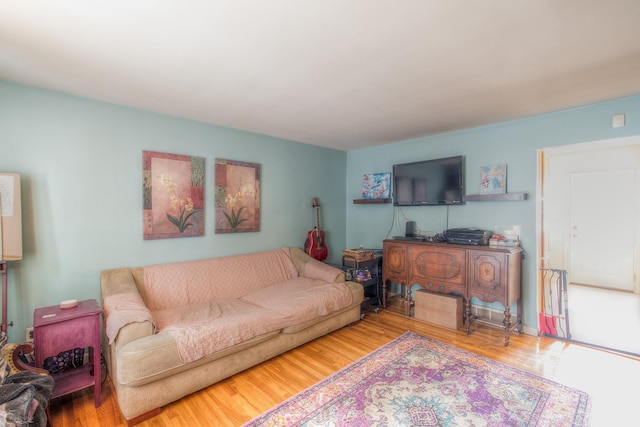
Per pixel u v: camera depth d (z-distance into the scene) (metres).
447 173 3.57
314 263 3.72
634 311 2.61
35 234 2.32
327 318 2.98
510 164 3.21
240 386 2.19
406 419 1.82
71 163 2.47
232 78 2.16
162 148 2.97
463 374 2.31
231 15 1.43
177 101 2.63
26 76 2.12
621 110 2.57
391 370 2.38
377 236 4.53
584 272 2.83
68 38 1.63
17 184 2.10
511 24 1.51
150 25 1.51
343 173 4.91
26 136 2.27
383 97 2.53
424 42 1.68
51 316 1.86
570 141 2.84
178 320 2.34
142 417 1.84
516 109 2.84
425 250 3.40
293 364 2.49
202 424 1.81
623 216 2.62
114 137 2.68
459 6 1.36
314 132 3.72
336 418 1.83
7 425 1.30
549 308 3.00
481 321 3.34
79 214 2.51
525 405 1.94
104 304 2.22
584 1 1.33
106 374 2.32
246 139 3.64
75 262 2.50
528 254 3.10
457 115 3.02
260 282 3.41
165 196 2.98
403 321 3.44
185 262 3.06
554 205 2.96
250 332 2.30
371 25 1.52
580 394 2.05
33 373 1.69
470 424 1.77
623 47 1.73
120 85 2.28
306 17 1.45
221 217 3.41
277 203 3.98
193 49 1.76
